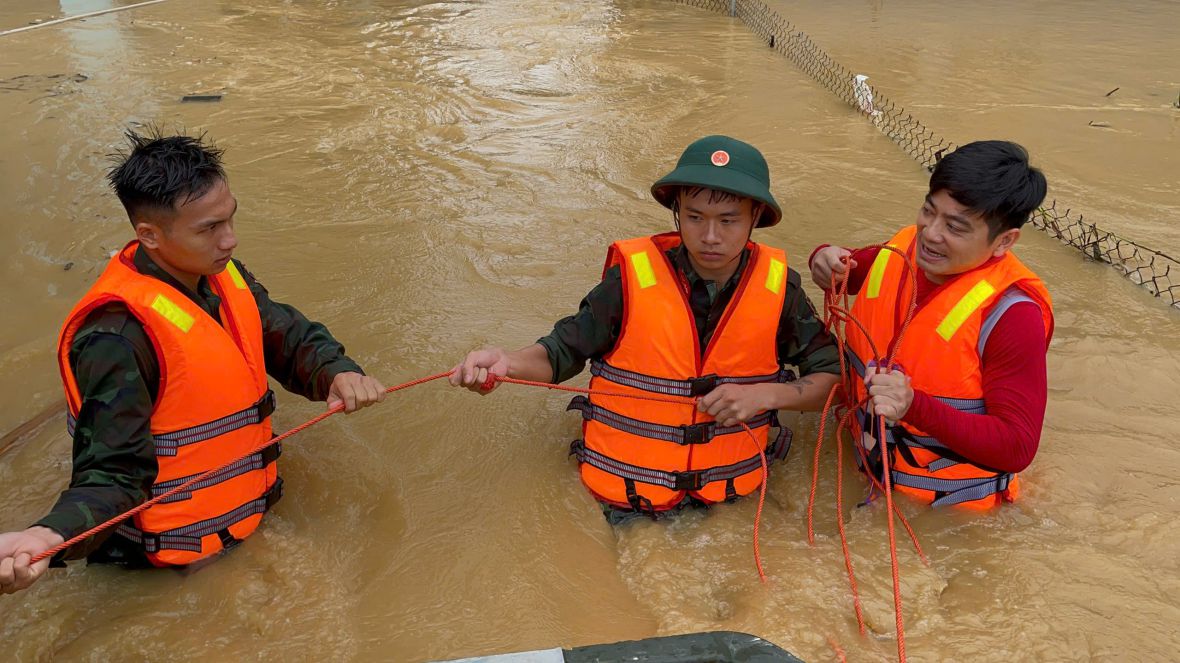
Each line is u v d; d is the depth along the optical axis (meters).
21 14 10.64
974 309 2.89
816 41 9.79
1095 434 3.50
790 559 2.88
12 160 6.25
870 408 3.11
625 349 3.05
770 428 3.59
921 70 8.66
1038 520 3.05
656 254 3.03
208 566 2.84
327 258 4.93
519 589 2.80
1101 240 4.95
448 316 4.36
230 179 5.98
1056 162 6.40
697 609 2.71
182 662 2.54
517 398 3.75
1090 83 8.28
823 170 6.19
